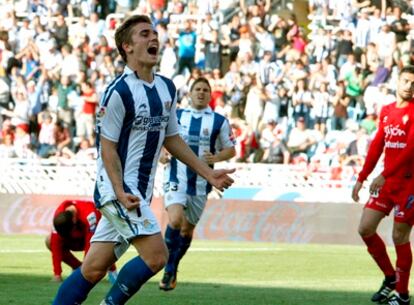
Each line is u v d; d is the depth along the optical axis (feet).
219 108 150.71
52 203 130.82
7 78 153.99
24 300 63.31
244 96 152.05
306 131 147.95
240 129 146.00
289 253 108.68
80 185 131.85
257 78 153.69
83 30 163.02
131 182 43.21
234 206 129.70
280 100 151.64
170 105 44.19
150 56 43.14
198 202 74.74
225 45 160.56
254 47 158.61
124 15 165.89
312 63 159.22
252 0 165.07
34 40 159.33
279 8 169.58
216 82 153.07
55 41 160.35
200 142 76.13
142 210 42.98
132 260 43.52
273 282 78.59
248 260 99.14
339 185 131.44
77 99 151.64
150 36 43.32
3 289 69.41
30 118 150.92
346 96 152.76
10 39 159.22
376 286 76.59
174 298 65.82
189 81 152.66
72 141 150.61
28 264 89.56
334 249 116.88
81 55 156.56
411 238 122.11
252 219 129.59
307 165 133.28
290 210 129.39
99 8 168.14
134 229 42.78
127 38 43.32
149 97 43.16
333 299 67.21
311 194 130.41
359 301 66.49
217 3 165.17
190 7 165.17
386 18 162.71
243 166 132.05
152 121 43.37
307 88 151.94
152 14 163.63
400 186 64.64
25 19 163.43
